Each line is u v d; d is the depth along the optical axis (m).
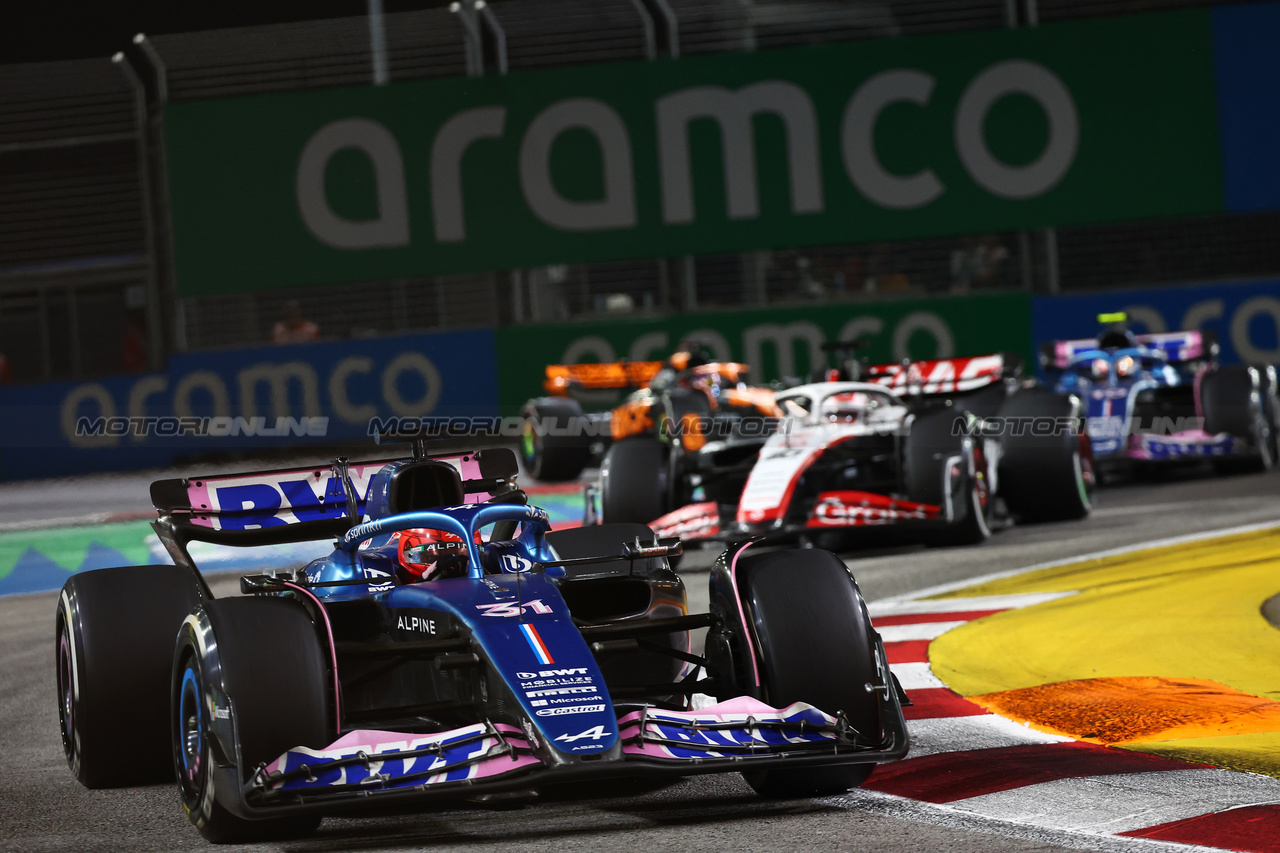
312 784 16.20
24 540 59.81
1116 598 32.50
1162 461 55.03
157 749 21.20
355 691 21.27
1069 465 47.00
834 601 18.39
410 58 78.88
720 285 79.00
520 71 77.94
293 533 25.14
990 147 76.69
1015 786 18.59
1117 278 77.81
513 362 79.25
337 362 80.25
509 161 78.19
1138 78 76.19
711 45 78.00
